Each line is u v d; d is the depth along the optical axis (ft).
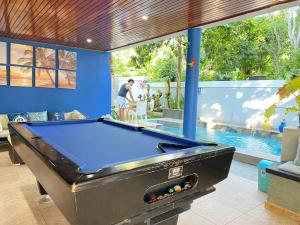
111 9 11.62
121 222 4.35
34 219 7.49
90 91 21.95
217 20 13.37
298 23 31.14
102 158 5.32
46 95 19.71
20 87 18.49
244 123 25.68
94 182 3.63
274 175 8.41
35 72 18.95
